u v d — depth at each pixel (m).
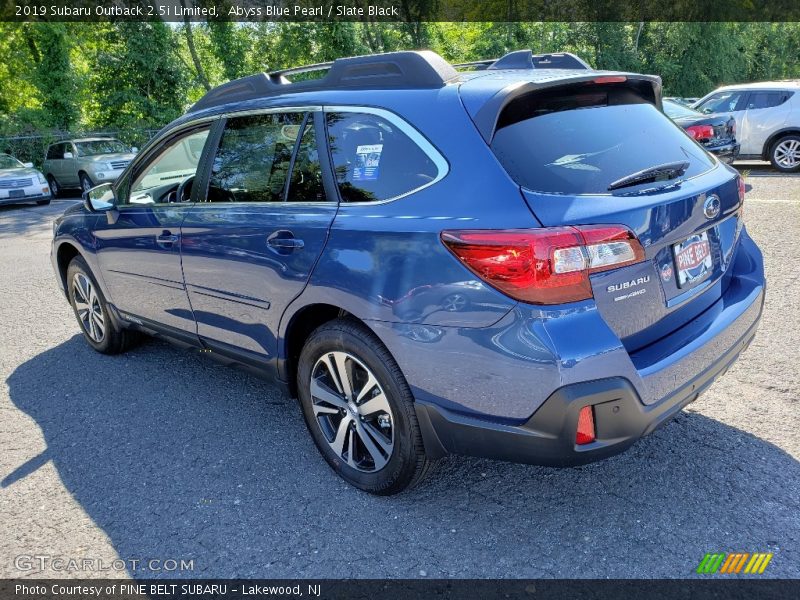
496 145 2.44
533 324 2.21
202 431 3.70
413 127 2.64
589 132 2.64
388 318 2.56
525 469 3.13
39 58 24.22
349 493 3.03
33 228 12.37
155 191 4.09
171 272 3.80
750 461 3.04
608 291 2.31
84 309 5.00
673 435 3.31
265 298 3.15
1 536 2.86
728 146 11.24
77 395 4.29
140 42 24.28
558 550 2.56
